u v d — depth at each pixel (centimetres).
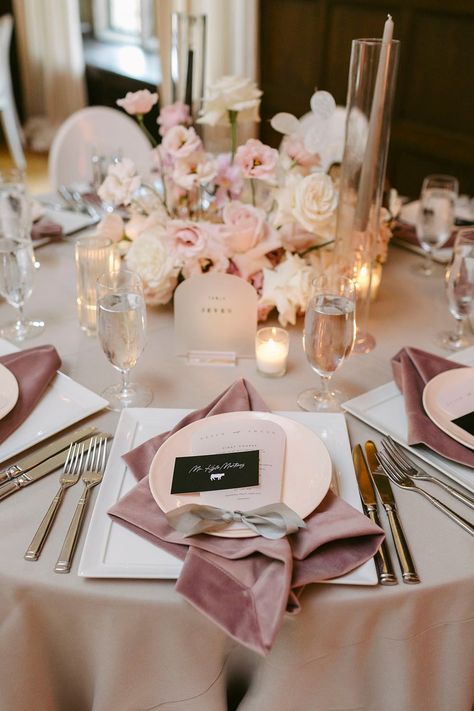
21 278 128
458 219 192
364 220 128
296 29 369
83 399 112
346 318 101
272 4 376
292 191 131
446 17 299
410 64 323
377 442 106
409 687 89
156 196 150
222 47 374
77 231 181
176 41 169
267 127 410
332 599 80
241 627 74
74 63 507
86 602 81
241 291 123
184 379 121
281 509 84
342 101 361
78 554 84
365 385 121
